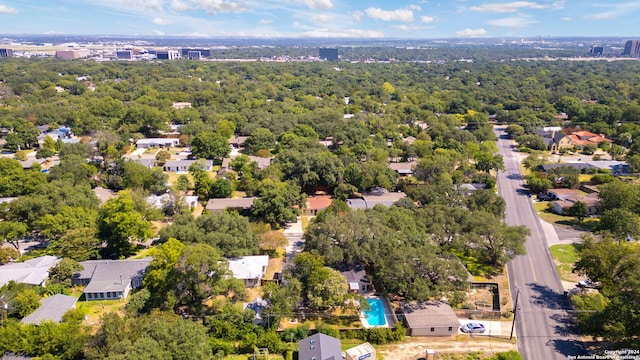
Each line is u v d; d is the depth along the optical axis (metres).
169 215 102.94
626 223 86.75
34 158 142.38
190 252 64.25
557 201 111.38
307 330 62.28
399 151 147.00
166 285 64.62
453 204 98.25
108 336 53.12
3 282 68.31
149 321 55.91
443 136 163.50
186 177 122.75
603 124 178.75
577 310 64.00
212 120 181.50
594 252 69.94
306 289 68.00
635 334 56.50
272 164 123.62
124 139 158.00
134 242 89.69
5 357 53.34
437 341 61.81
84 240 77.56
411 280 67.50
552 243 92.44
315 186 120.56
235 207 102.75
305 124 170.25
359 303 66.44
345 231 75.06
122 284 71.25
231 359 57.56
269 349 59.16
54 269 71.81
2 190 105.00
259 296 71.06
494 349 60.06
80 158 123.19
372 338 61.22
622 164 135.62
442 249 81.06
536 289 75.00
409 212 87.25
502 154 159.50
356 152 140.25
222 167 135.25
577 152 158.75
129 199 86.12
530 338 62.34
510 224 101.94
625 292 59.69
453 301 68.25
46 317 61.16
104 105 191.50
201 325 58.47
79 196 94.06
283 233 95.62
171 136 174.25
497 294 73.25
